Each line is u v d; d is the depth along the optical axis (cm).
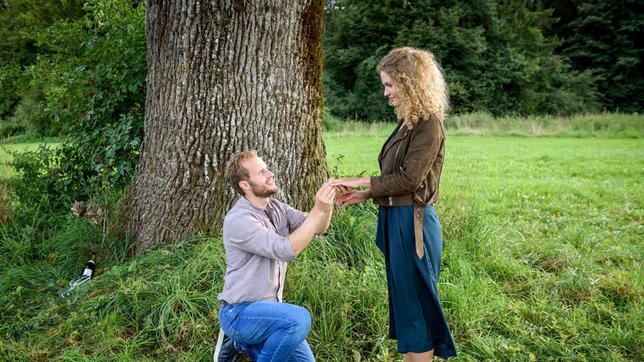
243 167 267
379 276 385
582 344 339
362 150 1477
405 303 275
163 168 414
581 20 3347
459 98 2730
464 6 2773
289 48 406
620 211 685
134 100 524
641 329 353
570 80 3131
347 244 407
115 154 500
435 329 278
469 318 360
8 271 430
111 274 385
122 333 336
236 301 265
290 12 401
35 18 2556
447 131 2048
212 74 399
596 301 398
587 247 524
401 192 266
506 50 2875
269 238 256
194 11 392
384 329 341
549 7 3547
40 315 360
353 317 351
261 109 404
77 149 530
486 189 820
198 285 359
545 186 848
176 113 407
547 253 490
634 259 491
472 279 403
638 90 3259
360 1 2811
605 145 1527
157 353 317
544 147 1485
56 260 455
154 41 417
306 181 425
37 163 542
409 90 261
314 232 262
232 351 285
